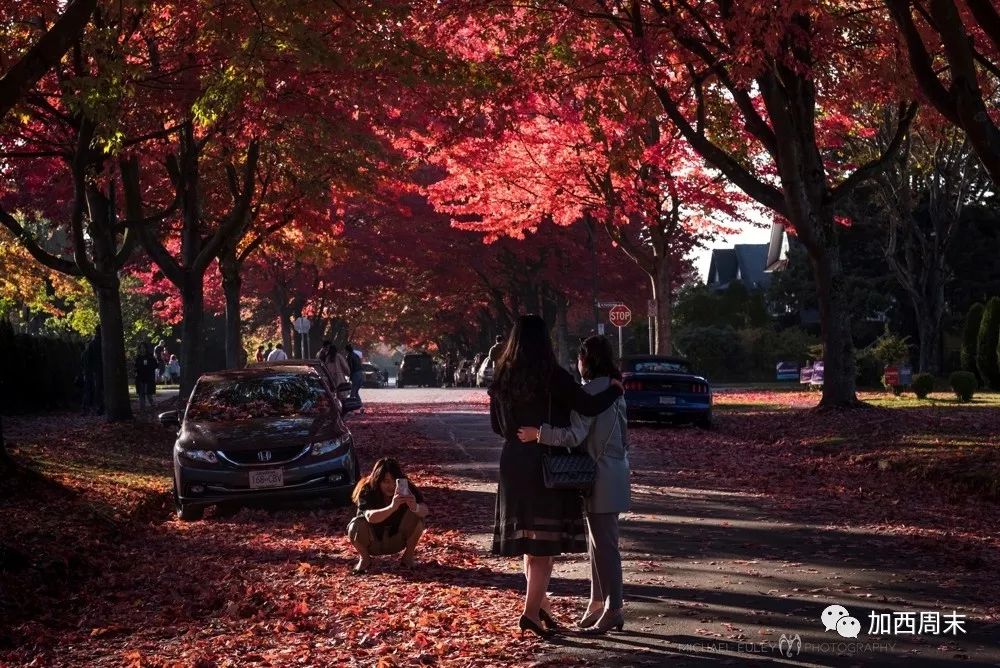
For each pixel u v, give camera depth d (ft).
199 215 94.84
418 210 178.81
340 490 47.75
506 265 189.06
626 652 23.17
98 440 70.54
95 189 77.46
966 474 49.03
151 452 69.72
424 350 320.09
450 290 197.26
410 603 28.37
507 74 58.65
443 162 104.32
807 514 42.78
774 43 59.00
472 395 167.63
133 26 61.05
